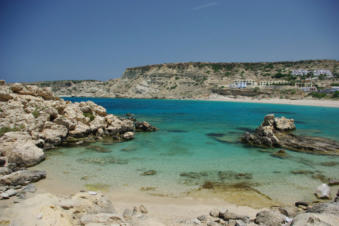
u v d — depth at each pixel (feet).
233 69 513.86
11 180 38.50
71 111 84.79
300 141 78.28
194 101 369.71
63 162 53.16
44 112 74.08
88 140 75.66
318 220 20.66
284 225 24.27
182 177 45.78
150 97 450.71
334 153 64.59
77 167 50.06
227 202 35.96
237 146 72.54
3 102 74.02
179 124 118.42
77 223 22.76
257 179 45.29
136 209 31.65
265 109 222.07
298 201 35.78
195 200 36.47
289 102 294.87
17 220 20.39
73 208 25.67
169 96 452.35
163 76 522.06
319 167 52.95
